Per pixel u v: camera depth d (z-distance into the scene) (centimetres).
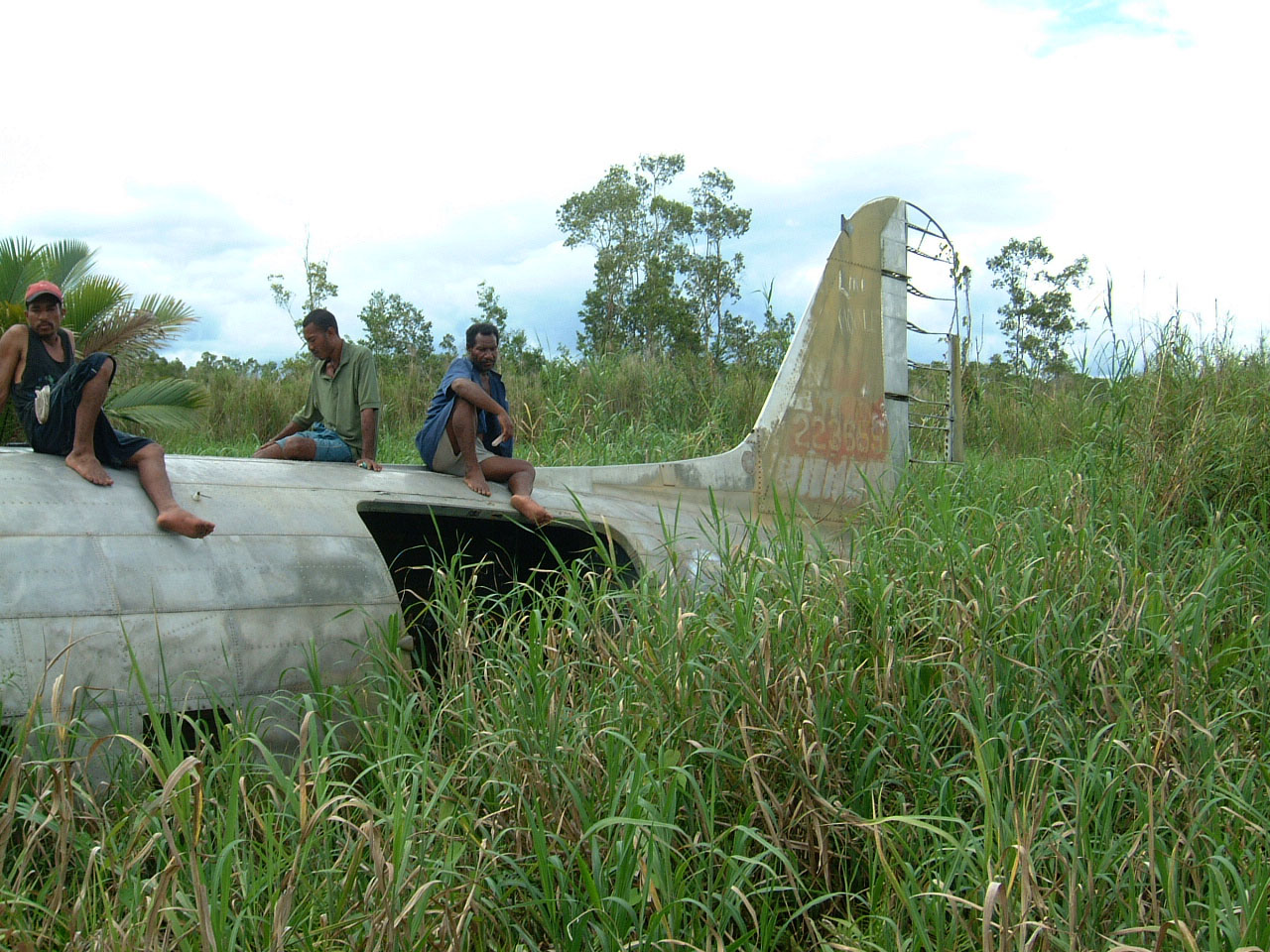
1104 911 311
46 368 457
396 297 2644
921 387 999
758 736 371
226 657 398
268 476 491
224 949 259
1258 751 412
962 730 400
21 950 256
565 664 399
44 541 391
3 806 290
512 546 631
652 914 296
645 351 1451
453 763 360
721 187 2834
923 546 516
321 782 322
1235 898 312
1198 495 660
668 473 638
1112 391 739
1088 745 367
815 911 343
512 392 1362
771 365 1416
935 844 334
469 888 292
